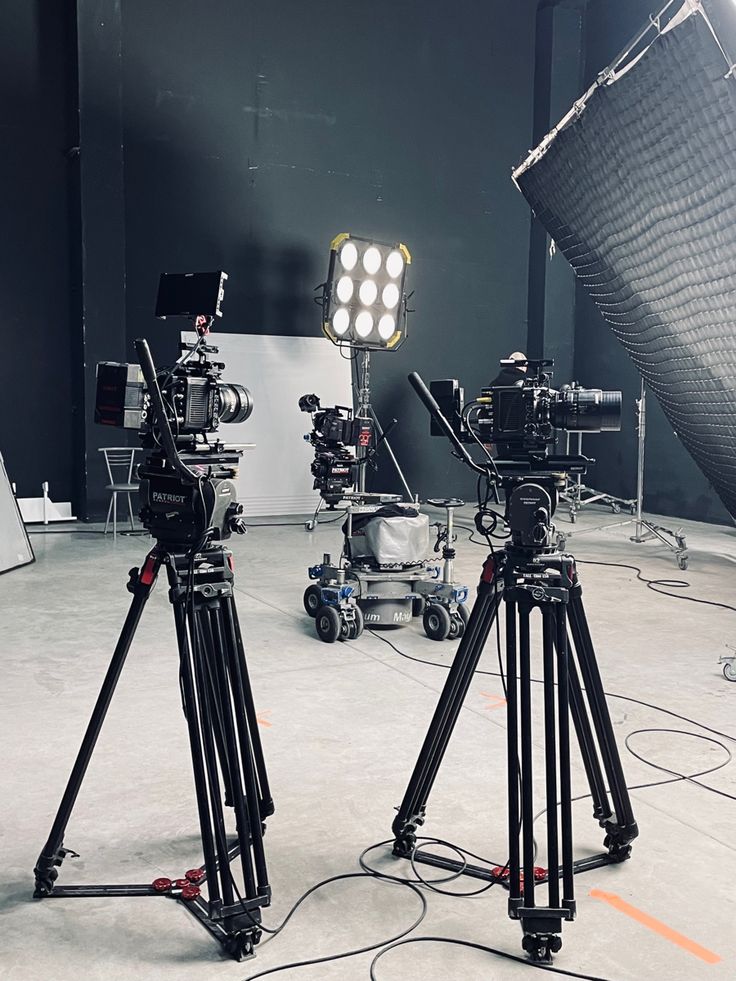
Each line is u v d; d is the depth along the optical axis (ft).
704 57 8.00
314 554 21.62
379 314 25.93
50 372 25.86
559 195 11.76
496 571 6.88
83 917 6.47
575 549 22.82
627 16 30.63
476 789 8.66
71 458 26.32
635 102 9.21
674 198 9.64
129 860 7.28
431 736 7.24
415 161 30.96
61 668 12.39
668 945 6.19
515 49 32.48
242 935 5.96
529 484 6.73
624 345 13.57
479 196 32.32
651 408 29.99
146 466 6.75
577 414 7.11
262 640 14.05
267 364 27.84
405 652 13.56
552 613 6.41
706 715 10.82
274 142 28.32
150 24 26.09
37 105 25.09
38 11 24.84
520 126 32.91
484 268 32.65
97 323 25.55
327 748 9.67
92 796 8.41
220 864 6.12
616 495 31.53
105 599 16.58
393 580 14.73
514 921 6.48
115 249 25.66
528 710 6.35
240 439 27.04
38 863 6.70
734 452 12.86
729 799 8.50
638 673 12.52
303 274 29.09
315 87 28.89
